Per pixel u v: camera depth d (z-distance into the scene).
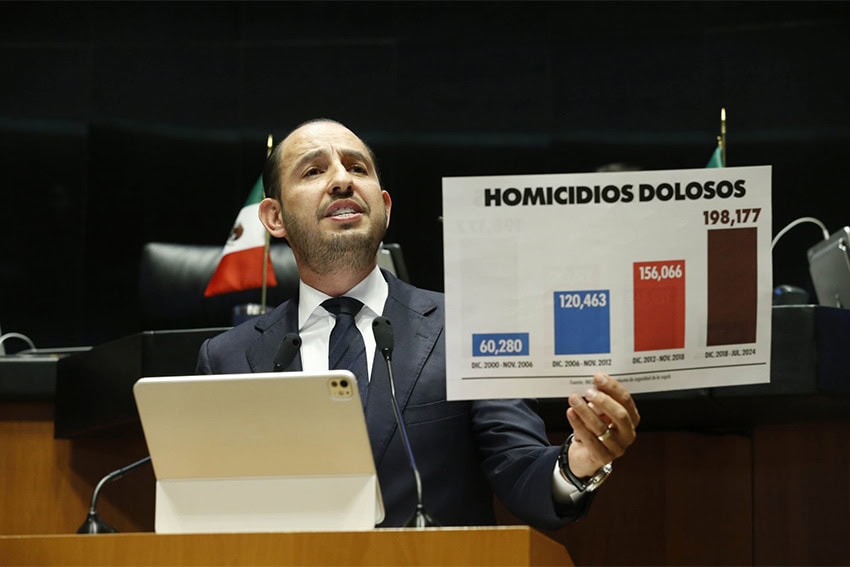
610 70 8.12
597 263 2.57
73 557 2.19
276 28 8.40
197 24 8.41
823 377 3.39
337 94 8.30
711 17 8.04
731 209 2.61
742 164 7.86
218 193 8.27
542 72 8.18
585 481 2.67
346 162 3.22
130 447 4.20
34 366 4.14
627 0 8.16
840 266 4.18
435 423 2.96
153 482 4.18
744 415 3.67
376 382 2.99
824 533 3.79
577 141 8.09
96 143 8.27
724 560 3.85
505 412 2.95
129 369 3.78
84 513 4.14
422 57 8.29
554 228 2.57
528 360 2.55
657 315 2.57
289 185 3.19
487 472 2.90
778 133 7.84
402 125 8.23
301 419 2.42
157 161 8.28
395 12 8.35
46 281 8.14
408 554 2.08
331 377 2.40
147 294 5.25
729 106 7.94
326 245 3.10
